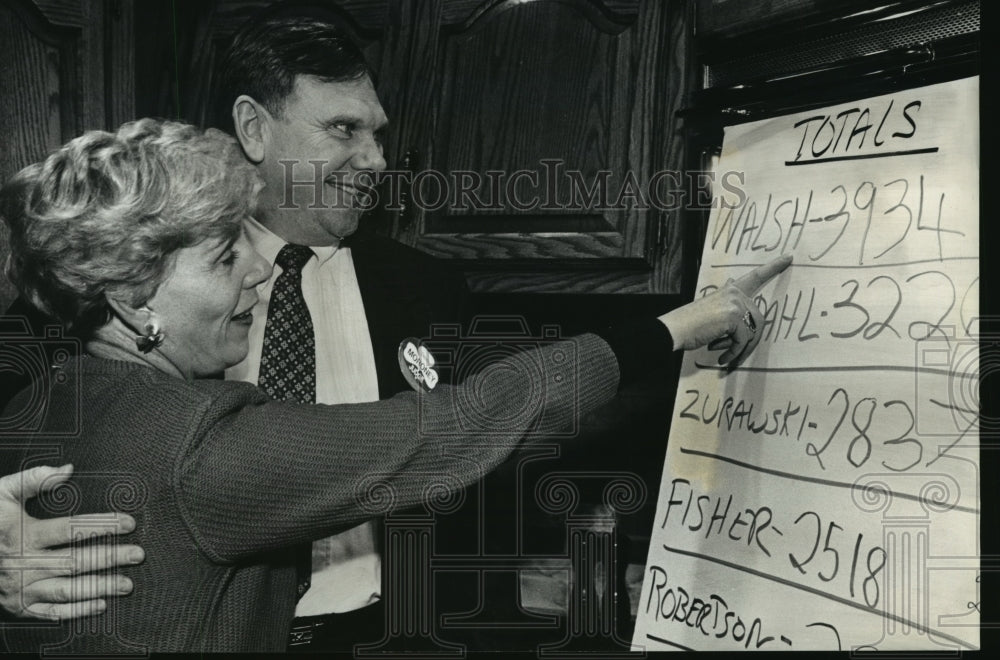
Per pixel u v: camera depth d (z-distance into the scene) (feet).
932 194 2.79
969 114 2.72
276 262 3.84
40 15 4.62
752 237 3.42
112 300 2.53
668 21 4.13
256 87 3.78
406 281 4.23
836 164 3.13
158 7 4.89
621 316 5.29
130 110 4.84
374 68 4.80
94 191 2.42
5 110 4.60
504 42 4.54
